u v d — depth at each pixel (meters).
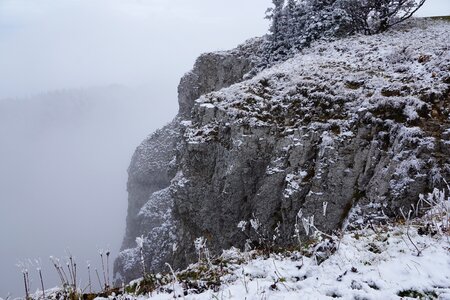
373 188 13.29
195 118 22.56
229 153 18.91
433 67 16.44
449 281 4.23
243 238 18.33
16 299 5.17
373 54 21.31
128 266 41.69
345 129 15.51
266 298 4.20
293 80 20.17
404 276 4.43
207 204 20.03
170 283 5.48
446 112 13.45
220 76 46.28
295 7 32.12
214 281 5.21
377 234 6.00
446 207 6.62
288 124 18.02
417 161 12.28
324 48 26.19
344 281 4.50
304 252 5.84
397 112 14.38
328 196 14.81
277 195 17.00
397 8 26.20
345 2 27.17
